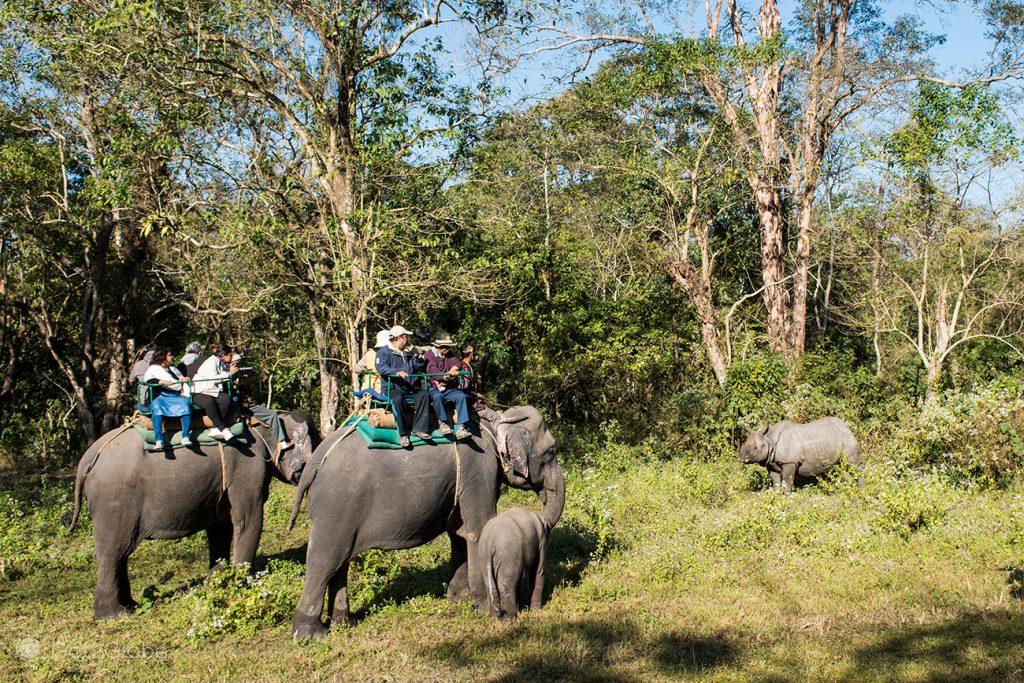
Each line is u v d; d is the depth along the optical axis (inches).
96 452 334.6
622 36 1056.2
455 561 341.4
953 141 869.2
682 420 759.7
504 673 258.4
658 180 912.3
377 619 314.8
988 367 965.8
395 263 681.6
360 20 677.9
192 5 623.5
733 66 935.0
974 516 414.9
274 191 668.7
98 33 614.9
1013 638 258.7
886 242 1031.6
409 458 308.2
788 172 1061.1
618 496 501.4
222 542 383.9
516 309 839.1
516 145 970.7
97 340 997.2
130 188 693.3
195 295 896.3
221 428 339.9
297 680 257.8
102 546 325.7
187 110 658.8
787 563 360.8
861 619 289.6
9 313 915.4
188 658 277.1
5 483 737.0
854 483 535.5
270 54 689.6
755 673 250.5
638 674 254.1
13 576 389.7
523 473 329.4
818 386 839.7
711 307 890.7
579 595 332.8
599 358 831.7
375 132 664.4
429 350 326.0
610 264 988.6
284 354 918.4
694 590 334.0
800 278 1032.2
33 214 845.8
